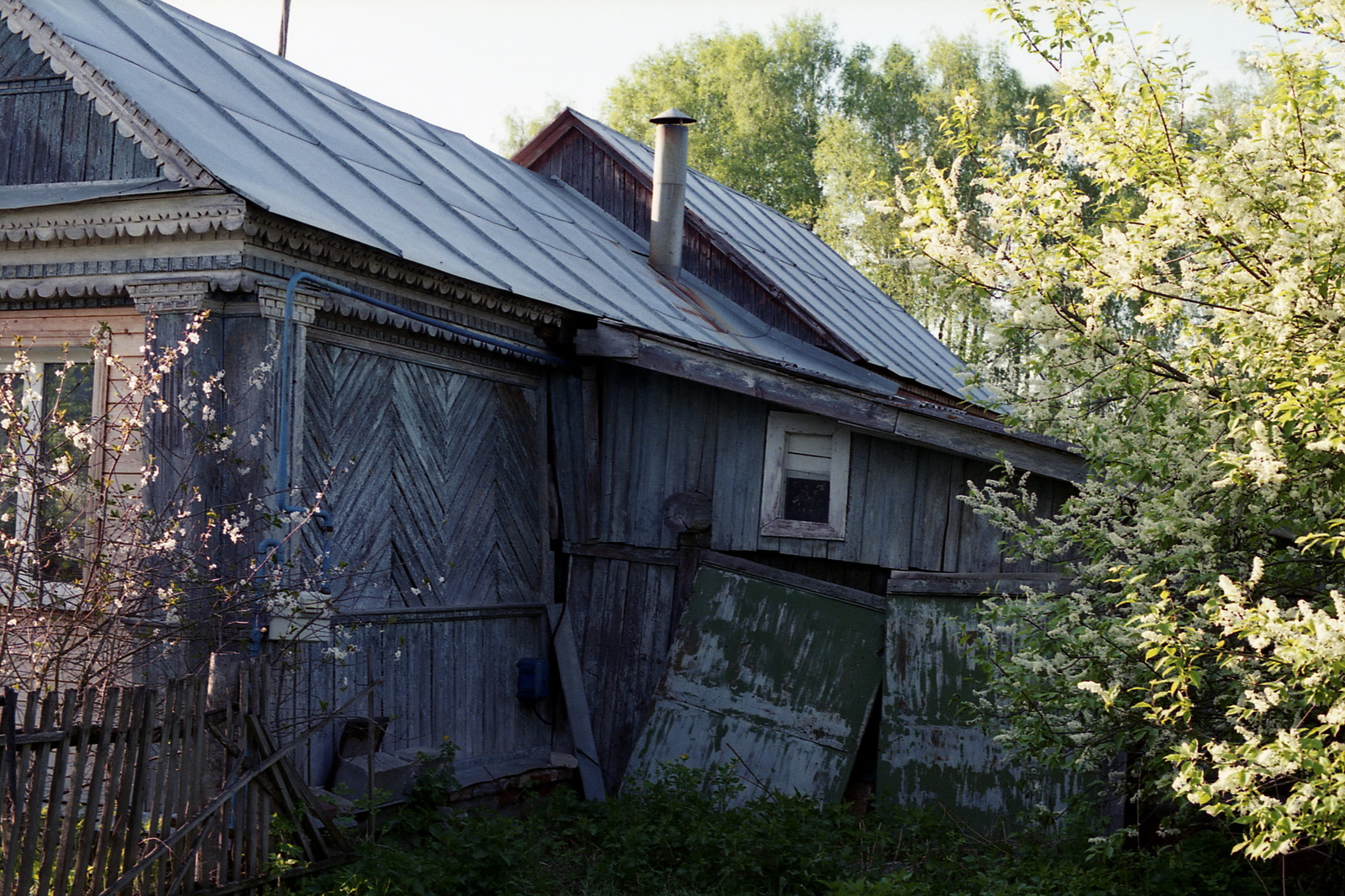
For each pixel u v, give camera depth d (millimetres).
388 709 8414
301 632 7078
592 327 10039
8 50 8070
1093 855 6785
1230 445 5945
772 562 9992
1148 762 6246
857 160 29094
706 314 12938
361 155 10211
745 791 9383
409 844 7617
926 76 31047
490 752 9422
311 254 7637
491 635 9547
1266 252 5609
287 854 6426
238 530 7199
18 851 5039
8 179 8023
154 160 7527
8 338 7922
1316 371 5102
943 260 6457
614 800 9031
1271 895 6766
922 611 9250
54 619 6281
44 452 6598
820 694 9438
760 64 32938
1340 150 5652
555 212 13211
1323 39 5562
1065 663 6059
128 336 7605
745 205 18078
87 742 5324
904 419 9039
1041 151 6719
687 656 9812
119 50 8484
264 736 6227
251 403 7270
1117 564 5883
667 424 10266
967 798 8875
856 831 8336
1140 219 6207
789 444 9883
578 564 10422
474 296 8977
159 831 5648
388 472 8570
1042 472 8719
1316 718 5648
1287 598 6152
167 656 6918
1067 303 6500
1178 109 6102
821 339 14172
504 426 9805
